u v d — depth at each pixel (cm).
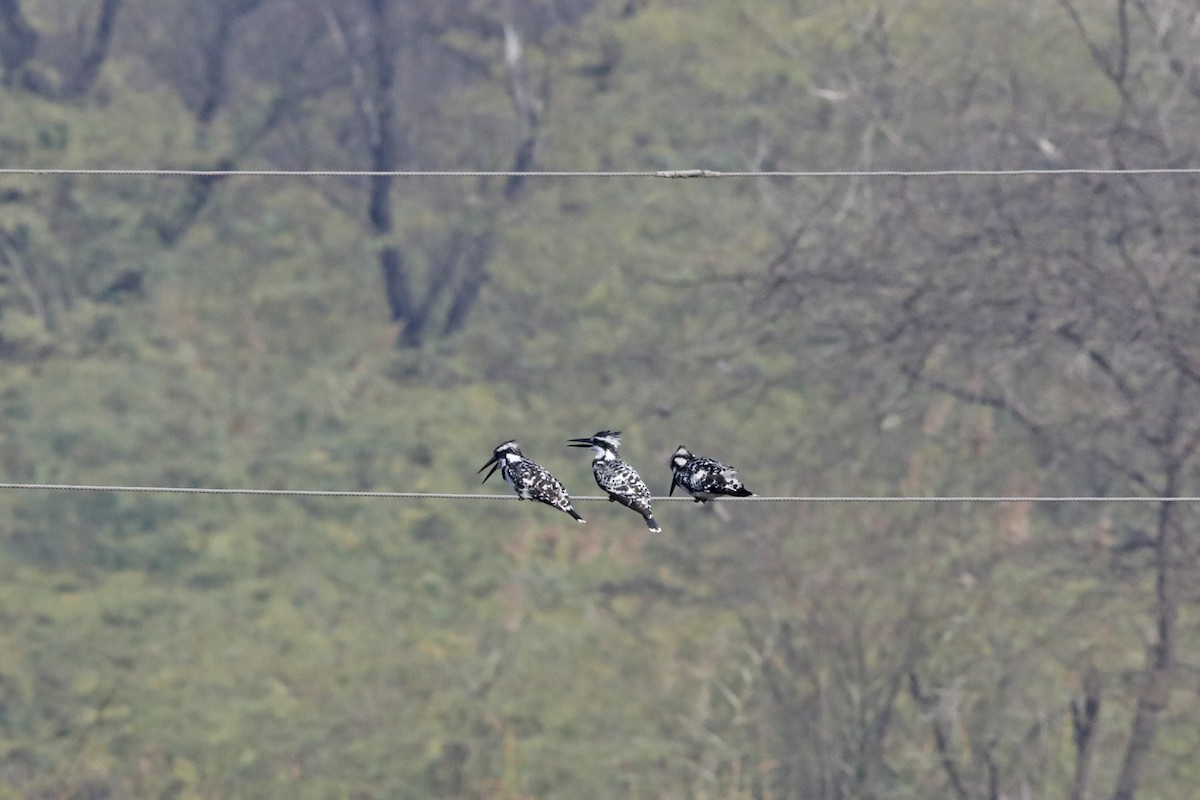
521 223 8225
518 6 9725
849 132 7325
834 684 5488
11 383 7662
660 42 8275
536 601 6400
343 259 9169
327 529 6944
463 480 7081
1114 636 5419
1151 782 5450
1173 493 5175
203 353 8138
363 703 5866
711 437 6412
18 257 8469
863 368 5469
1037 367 5606
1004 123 5616
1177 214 5097
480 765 5597
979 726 5366
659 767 5591
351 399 7831
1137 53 6141
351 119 9788
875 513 5759
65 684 6000
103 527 7038
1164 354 4997
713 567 5966
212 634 6278
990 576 5503
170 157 8919
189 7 9994
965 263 5188
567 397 7388
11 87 9394
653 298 7175
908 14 7069
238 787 5575
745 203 7188
